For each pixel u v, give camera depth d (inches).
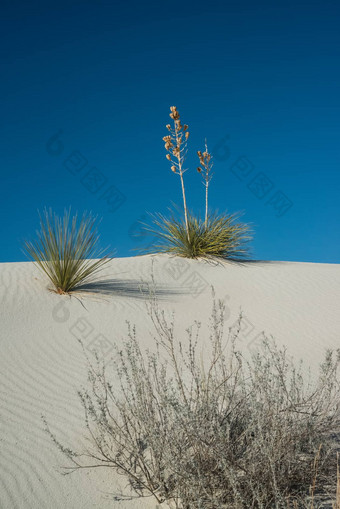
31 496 119.5
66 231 347.9
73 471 131.0
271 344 268.1
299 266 473.7
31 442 147.7
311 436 117.6
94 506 115.3
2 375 208.1
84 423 161.0
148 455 132.3
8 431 155.2
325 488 112.7
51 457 138.6
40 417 166.6
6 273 362.9
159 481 115.9
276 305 349.7
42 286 341.4
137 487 122.4
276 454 107.7
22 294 320.2
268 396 118.8
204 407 116.8
